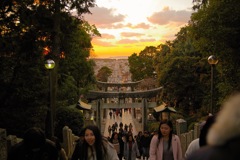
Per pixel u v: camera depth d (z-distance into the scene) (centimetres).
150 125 4684
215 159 186
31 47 1878
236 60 1827
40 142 474
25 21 1833
